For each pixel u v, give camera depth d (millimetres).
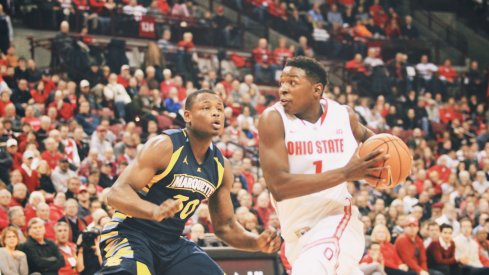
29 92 16609
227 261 8766
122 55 19656
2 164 12906
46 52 20875
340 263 5160
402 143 5090
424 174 16969
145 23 21875
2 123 14188
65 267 10234
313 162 5191
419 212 14172
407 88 23688
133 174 5188
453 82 24859
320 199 5207
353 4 26328
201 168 5492
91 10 21234
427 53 26391
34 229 9953
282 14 25266
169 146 5316
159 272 5512
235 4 25094
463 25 28797
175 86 18422
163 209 4750
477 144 20391
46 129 14859
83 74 18219
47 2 20875
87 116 16031
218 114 5422
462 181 17109
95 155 13844
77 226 11422
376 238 12070
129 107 16531
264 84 22094
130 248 5309
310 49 23797
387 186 5035
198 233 10820
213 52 22453
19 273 9562
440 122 22719
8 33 19031
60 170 13188
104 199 11680
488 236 14680
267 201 13461
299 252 5301
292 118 5238
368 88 23453
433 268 12523
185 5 22984
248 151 16438
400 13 27578
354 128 5504
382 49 25422
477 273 12508
